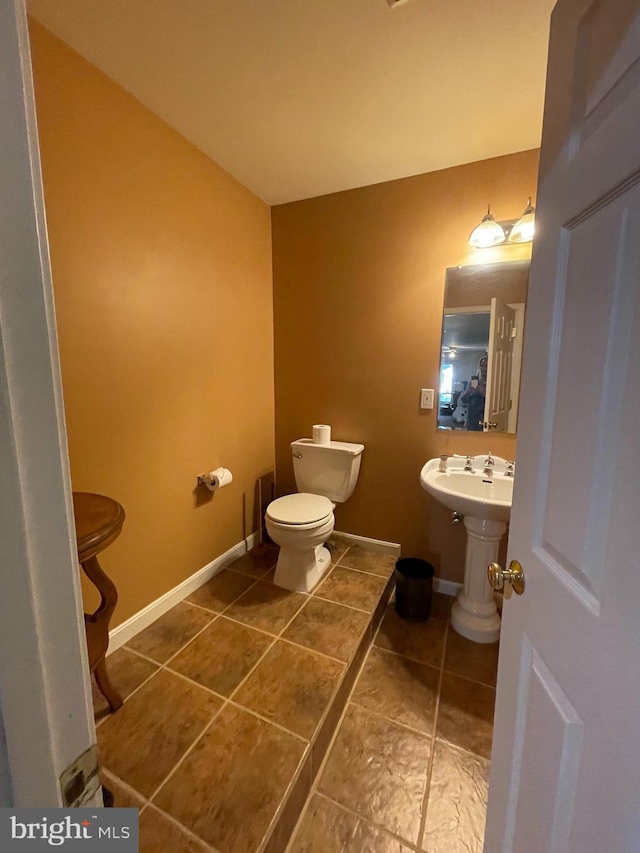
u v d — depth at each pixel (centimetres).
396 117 147
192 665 141
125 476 149
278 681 134
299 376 234
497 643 169
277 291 232
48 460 33
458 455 197
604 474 46
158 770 104
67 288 123
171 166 157
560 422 57
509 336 180
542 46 114
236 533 219
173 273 163
